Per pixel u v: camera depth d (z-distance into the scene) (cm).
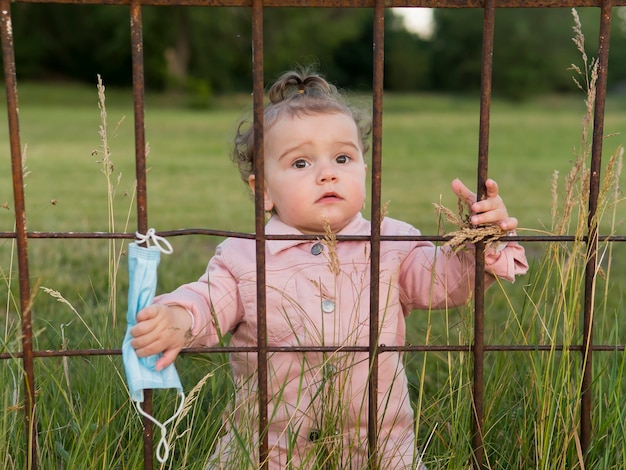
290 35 3769
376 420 201
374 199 190
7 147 1253
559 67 4534
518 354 232
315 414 205
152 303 195
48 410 241
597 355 251
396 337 237
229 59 3903
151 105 3312
